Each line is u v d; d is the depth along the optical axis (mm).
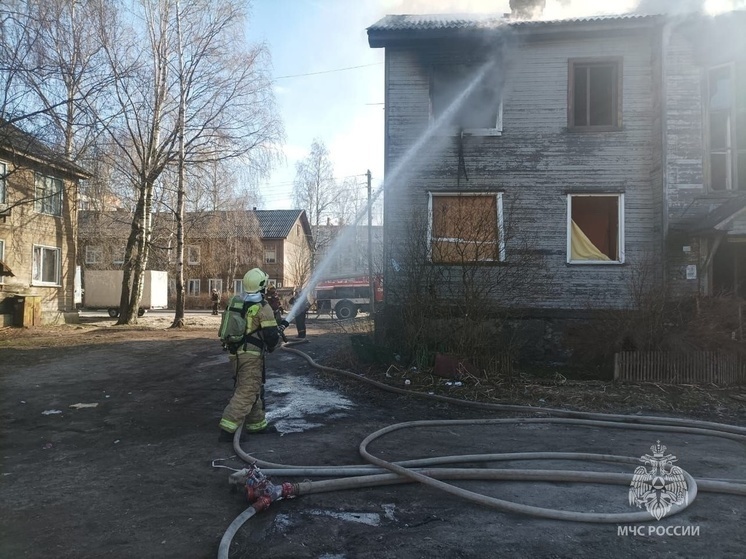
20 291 19469
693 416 7188
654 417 6871
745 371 8656
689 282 10477
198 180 21828
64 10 13555
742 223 9406
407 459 5086
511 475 4410
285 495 3996
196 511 3869
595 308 10594
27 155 14992
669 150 10750
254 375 5605
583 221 11742
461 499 4070
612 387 8484
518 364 10234
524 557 3199
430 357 9172
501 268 9594
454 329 9188
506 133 11523
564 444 5723
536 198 11422
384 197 11609
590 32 11172
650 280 10086
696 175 10664
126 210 25328
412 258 9555
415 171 11609
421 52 11781
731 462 5109
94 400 7676
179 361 11164
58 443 5648
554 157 11430
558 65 11500
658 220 10883
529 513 3678
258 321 5695
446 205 11164
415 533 3520
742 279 10914
